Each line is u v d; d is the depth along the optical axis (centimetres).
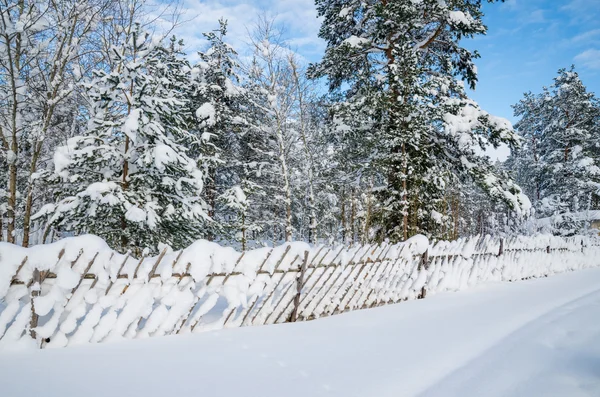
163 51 988
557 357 368
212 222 996
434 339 415
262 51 1538
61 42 776
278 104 1591
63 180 782
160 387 267
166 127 909
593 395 279
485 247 930
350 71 1564
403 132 1179
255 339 394
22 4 720
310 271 509
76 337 352
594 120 3938
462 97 1466
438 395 271
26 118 873
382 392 270
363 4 1458
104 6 794
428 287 729
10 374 276
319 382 285
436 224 1474
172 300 399
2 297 314
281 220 1825
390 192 1342
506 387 291
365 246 605
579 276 1162
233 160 1816
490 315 548
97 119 789
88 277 358
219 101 1844
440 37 1531
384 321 497
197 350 351
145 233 817
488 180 1249
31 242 1028
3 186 1030
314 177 1689
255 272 450
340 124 1373
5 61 738
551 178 3734
